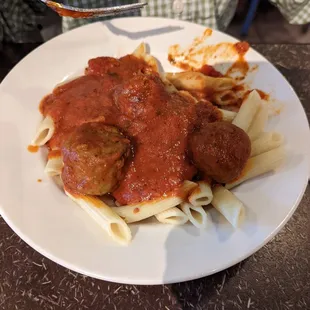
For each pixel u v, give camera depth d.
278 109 0.28
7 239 0.24
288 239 0.25
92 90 0.28
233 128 0.23
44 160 0.25
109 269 0.20
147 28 0.31
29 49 0.34
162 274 0.20
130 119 0.26
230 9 0.43
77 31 0.31
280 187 0.24
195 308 0.22
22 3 0.40
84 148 0.22
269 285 0.23
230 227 0.22
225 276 0.24
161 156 0.25
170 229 0.22
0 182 0.23
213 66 0.31
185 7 0.37
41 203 0.23
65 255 0.21
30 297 0.22
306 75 0.33
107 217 0.22
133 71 0.30
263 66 0.30
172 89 0.29
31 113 0.27
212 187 0.25
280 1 0.44
